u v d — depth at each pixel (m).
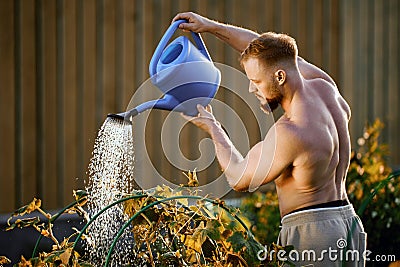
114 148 6.07
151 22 11.36
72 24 10.77
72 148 10.82
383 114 13.79
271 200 9.60
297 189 6.44
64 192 10.77
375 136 10.44
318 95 6.65
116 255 6.19
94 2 10.91
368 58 13.58
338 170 6.64
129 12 11.20
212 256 5.82
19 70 10.45
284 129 6.27
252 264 5.39
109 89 11.06
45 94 10.62
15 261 8.69
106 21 11.01
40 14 10.57
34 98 10.57
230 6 12.04
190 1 11.73
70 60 10.78
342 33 13.25
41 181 10.67
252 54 6.38
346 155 6.68
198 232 5.57
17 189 10.55
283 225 6.55
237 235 5.45
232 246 5.40
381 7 13.70
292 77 6.43
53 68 10.67
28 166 10.55
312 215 6.41
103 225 6.11
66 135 10.77
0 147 10.31
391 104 13.88
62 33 10.70
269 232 9.13
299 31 12.77
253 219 9.48
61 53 10.71
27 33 10.47
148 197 5.81
